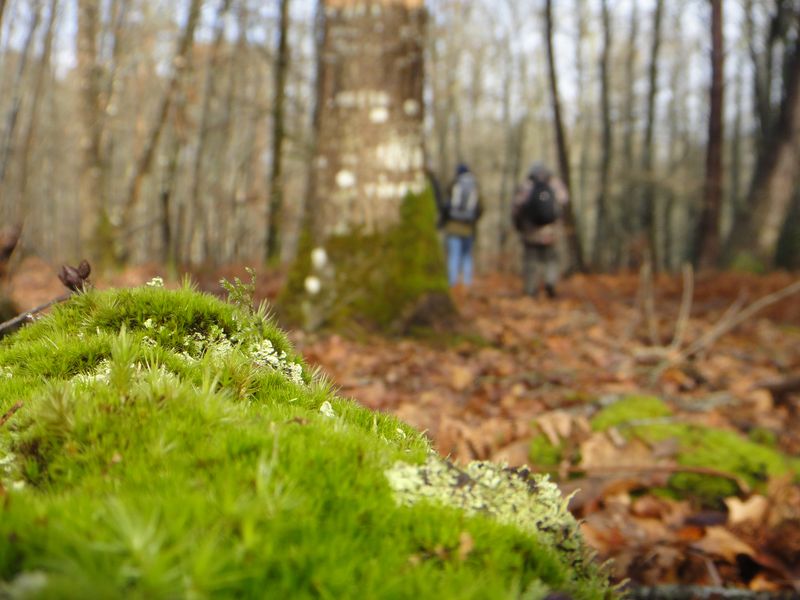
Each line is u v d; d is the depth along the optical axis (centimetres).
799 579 269
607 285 1261
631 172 1791
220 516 83
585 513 317
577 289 1228
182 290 174
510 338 682
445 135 2698
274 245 1686
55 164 2875
